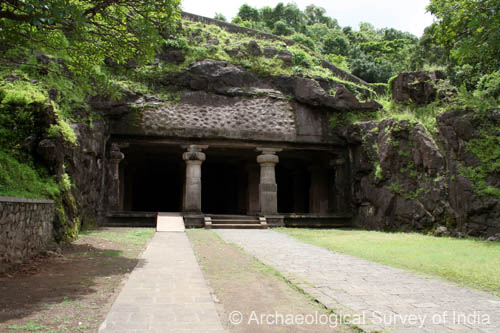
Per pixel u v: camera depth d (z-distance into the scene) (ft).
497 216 41.42
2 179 27.78
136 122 56.34
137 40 29.84
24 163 31.40
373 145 57.06
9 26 28.09
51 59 46.09
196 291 17.97
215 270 23.58
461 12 46.73
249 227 55.52
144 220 55.83
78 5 26.84
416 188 50.47
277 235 46.21
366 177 58.49
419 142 50.21
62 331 12.34
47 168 33.09
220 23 80.18
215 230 51.19
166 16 30.12
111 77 58.08
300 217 60.34
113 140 56.49
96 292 17.43
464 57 51.39
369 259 28.94
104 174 54.85
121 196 63.98
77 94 48.19
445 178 47.03
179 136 57.77
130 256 28.09
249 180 71.67
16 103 33.81
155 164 77.97
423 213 48.39
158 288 18.34
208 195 91.35
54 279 19.80
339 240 40.40
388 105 64.75
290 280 21.08
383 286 20.24
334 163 64.54
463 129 46.24
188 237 41.83
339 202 63.52
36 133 33.32
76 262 24.89
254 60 67.77
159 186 93.30
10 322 12.96
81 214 41.78
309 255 30.71
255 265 25.71
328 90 67.92
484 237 41.68
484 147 44.57
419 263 26.61
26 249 24.12
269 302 16.96
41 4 21.85
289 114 62.75
